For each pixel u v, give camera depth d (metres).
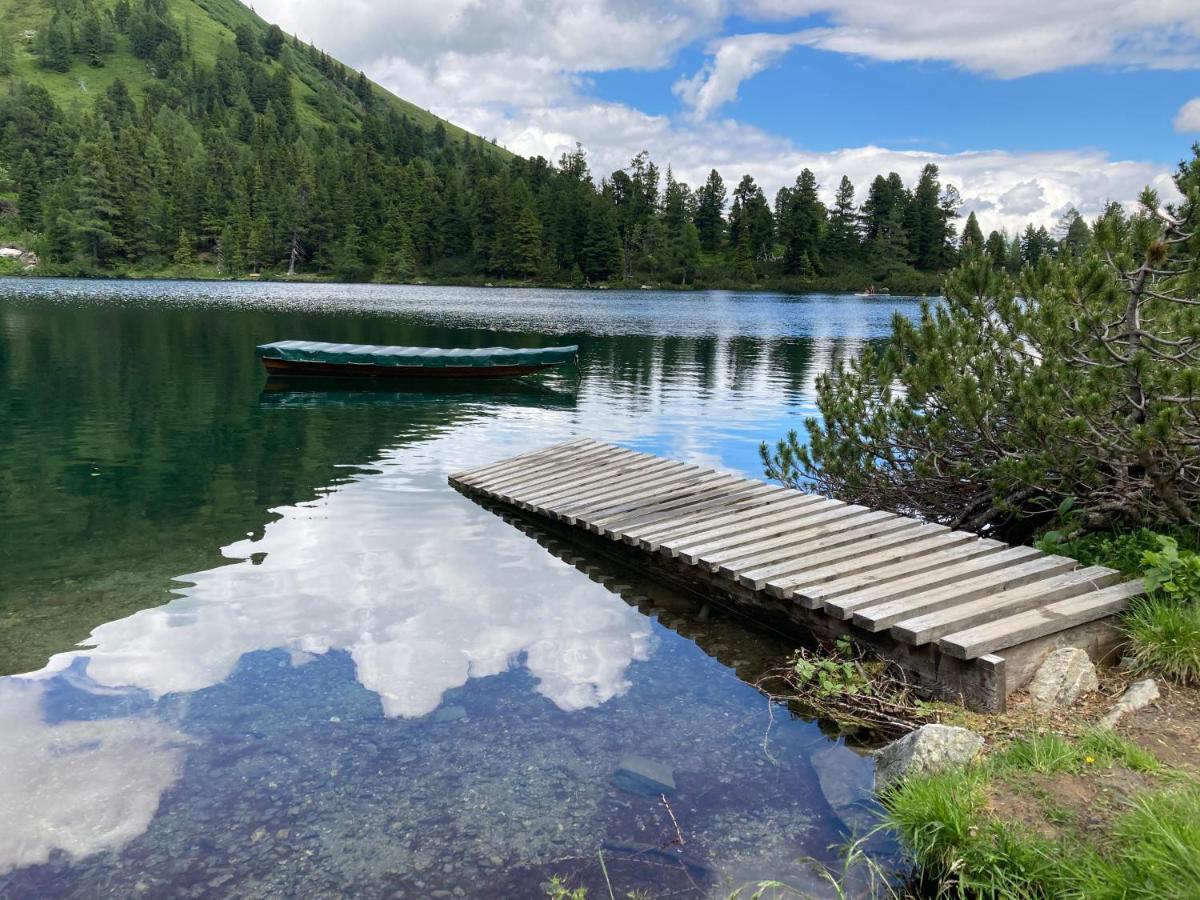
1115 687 5.33
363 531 9.77
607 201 137.75
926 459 9.01
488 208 129.75
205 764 4.81
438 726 5.28
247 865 3.97
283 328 40.59
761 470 13.38
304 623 6.92
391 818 4.34
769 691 5.91
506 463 12.94
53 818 4.31
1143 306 7.65
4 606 7.22
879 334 45.28
